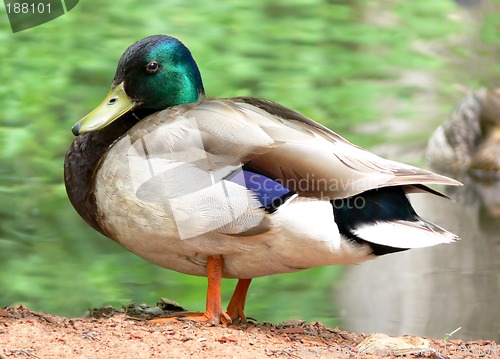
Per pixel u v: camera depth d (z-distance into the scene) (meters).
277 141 7.22
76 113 17.53
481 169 18.53
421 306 10.47
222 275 7.73
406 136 19.56
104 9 21.20
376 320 10.10
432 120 20.20
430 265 12.14
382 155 18.89
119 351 6.55
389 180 7.04
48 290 11.24
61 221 13.87
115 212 7.48
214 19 21.91
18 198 14.64
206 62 20.11
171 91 8.47
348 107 20.09
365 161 7.23
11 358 6.28
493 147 18.73
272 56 21.16
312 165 7.14
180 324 7.43
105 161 7.53
